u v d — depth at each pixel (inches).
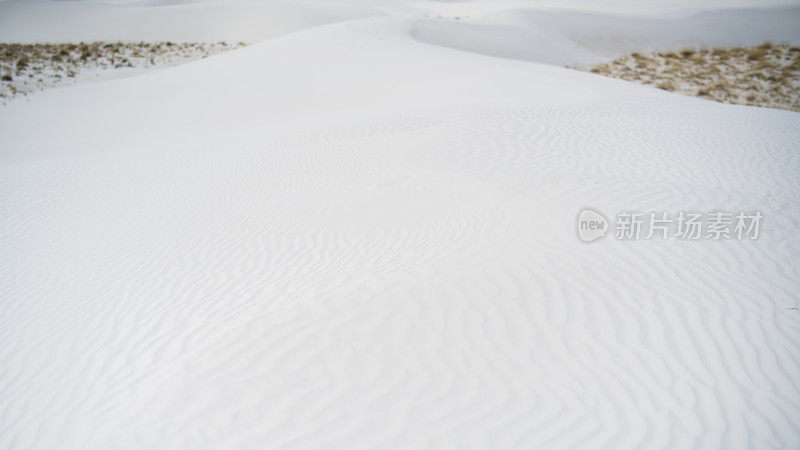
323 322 207.0
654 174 350.0
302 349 191.9
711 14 1542.8
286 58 1027.9
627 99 603.5
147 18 1787.6
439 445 149.2
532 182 341.1
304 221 336.2
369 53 1023.0
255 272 273.4
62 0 2129.7
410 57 990.4
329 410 163.6
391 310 211.5
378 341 193.5
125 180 481.1
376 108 711.7
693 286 220.2
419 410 161.9
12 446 171.5
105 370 204.8
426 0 2778.1
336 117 668.7
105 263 311.9
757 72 1045.2
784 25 1409.9
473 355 184.4
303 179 425.7
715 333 191.2
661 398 163.5
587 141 423.5
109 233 359.6
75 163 555.8
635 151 398.3
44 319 255.8
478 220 295.0
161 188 446.9
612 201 304.7
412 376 175.8
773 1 1754.4
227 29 1697.8
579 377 172.9
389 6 2361.0
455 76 853.8
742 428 151.8
